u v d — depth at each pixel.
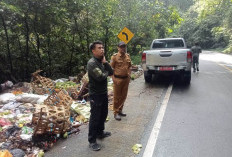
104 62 3.81
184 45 9.28
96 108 3.71
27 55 9.23
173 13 16.56
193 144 3.86
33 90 6.89
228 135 4.17
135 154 3.59
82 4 9.13
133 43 17.09
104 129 4.43
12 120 4.60
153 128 4.53
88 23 10.24
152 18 15.84
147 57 8.33
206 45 42.94
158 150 3.69
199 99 6.55
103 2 10.20
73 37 10.44
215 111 5.48
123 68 4.84
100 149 3.77
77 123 4.79
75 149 3.79
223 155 3.52
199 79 9.79
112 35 11.12
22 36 9.52
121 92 4.99
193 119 4.98
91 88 3.71
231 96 6.82
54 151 3.74
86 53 10.91
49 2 8.30
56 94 5.34
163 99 6.60
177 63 7.95
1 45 8.73
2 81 8.55
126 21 13.02
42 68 9.99
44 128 3.91
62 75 10.62
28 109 5.34
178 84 8.71
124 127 4.63
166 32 20.19
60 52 10.70
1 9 6.89
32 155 3.56
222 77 10.16
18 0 7.75
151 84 8.75
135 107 5.89
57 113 4.07
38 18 8.87
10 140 3.90
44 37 9.91
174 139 4.05
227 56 23.55
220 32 32.31
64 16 9.00
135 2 13.80
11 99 5.88
